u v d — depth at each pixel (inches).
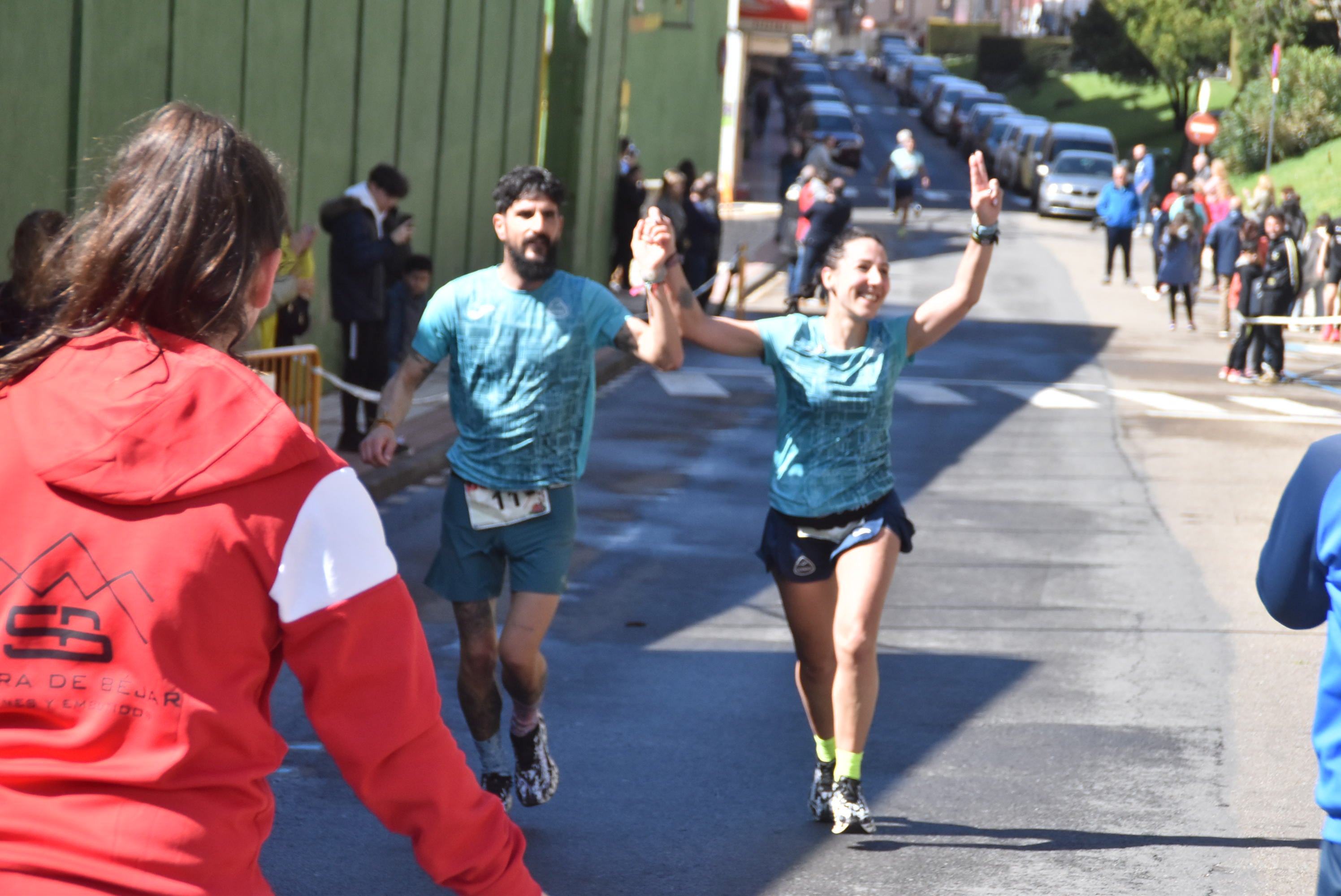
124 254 105.2
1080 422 881.5
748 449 800.9
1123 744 356.8
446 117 1045.8
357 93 885.8
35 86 551.2
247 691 103.0
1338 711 151.1
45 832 97.0
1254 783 331.0
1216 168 1660.9
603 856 283.7
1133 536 606.2
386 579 106.8
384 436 281.0
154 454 101.0
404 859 282.5
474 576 285.4
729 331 288.8
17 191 543.8
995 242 283.7
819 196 1327.5
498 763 297.7
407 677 107.3
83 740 98.8
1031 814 310.8
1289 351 1220.5
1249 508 663.8
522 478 280.5
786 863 282.7
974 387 1007.6
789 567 293.3
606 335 285.0
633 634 454.9
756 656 434.3
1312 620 161.5
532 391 278.1
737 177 2539.4
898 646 444.1
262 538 102.0
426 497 646.5
